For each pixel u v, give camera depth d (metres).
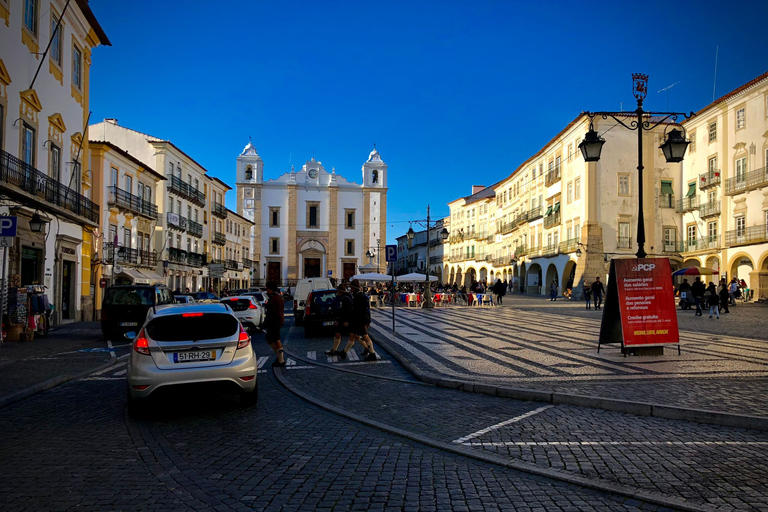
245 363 7.45
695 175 42.34
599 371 9.61
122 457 5.45
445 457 5.34
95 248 28.17
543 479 4.70
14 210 17.94
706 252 40.84
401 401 7.91
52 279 21.39
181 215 45.56
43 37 19.97
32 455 5.52
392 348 13.64
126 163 33.78
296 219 73.94
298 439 6.04
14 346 15.23
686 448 5.43
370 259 65.50
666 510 4.02
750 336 15.40
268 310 11.46
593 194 42.69
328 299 17.94
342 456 5.40
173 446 5.82
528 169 59.22
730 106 38.34
